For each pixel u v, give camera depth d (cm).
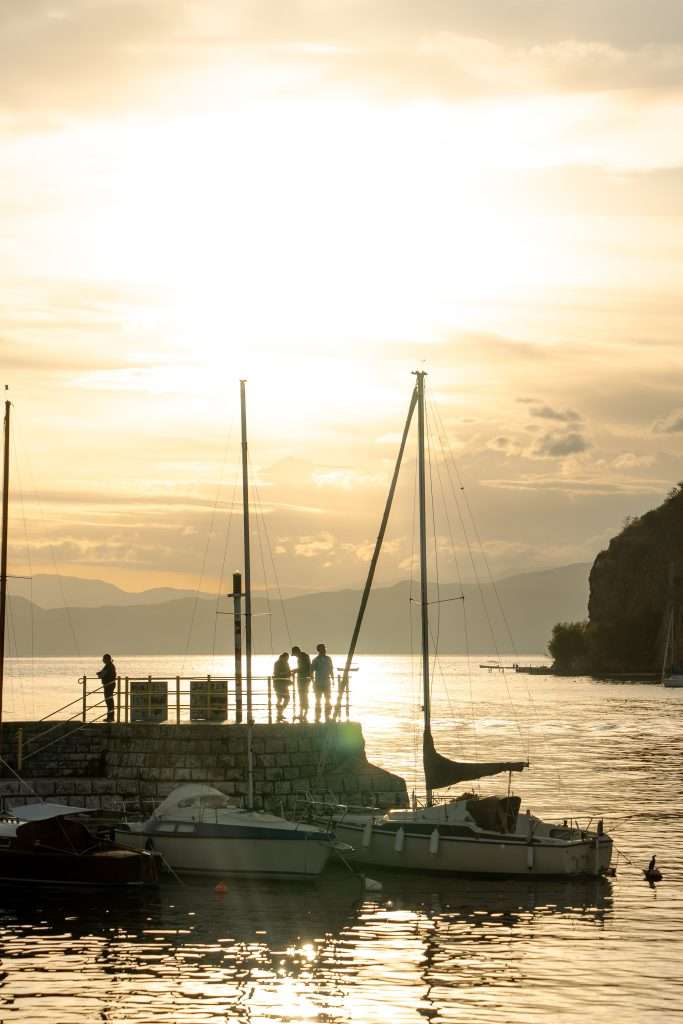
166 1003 3077
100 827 4509
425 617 5272
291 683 5597
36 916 3900
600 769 8569
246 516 5272
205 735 5162
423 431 5650
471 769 4819
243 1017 2981
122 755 5247
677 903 4062
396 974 3294
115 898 4131
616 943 3572
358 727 5553
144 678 5450
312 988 3180
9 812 4409
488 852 4391
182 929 3734
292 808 5125
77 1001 3089
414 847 4447
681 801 6681
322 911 3950
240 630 5481
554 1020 2928
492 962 3391
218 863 4344
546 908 3988
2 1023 2942
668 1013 2962
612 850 4775
